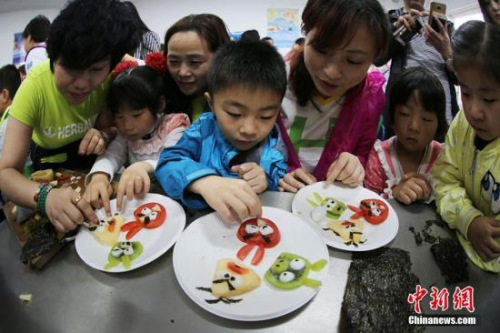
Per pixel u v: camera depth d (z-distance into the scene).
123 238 0.59
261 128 0.73
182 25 1.09
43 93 0.90
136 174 0.73
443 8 1.52
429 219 0.66
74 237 0.59
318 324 0.45
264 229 0.59
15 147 0.84
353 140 1.05
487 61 0.49
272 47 0.78
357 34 0.72
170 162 0.74
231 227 0.60
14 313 0.47
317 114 1.02
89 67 0.74
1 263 0.55
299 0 3.74
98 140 0.92
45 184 0.70
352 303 0.47
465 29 0.54
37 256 0.54
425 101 1.01
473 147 0.66
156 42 2.15
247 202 0.62
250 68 0.68
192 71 1.12
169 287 0.51
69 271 0.53
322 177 1.05
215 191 0.64
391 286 0.50
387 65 1.86
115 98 1.00
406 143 1.09
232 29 3.72
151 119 1.07
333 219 0.64
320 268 0.52
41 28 2.49
